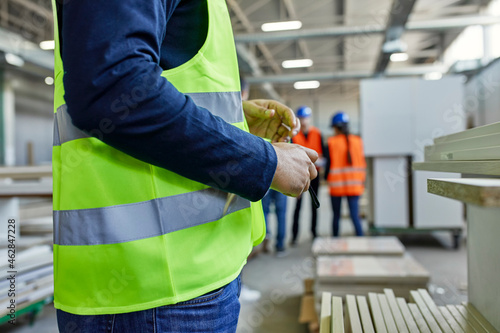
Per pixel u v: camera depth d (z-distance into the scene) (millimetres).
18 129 9609
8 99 8977
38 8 6633
